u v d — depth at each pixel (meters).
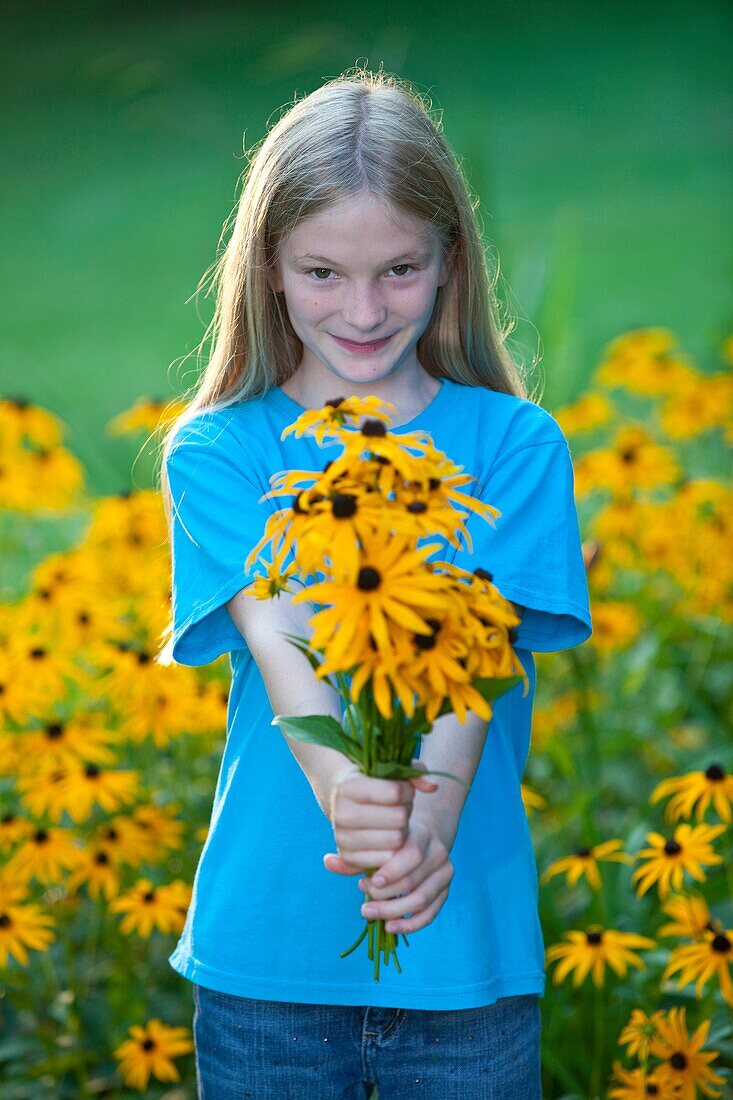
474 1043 1.71
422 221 1.65
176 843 2.56
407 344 1.70
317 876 1.70
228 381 1.88
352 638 1.17
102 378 7.37
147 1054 2.32
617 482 3.43
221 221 9.79
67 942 2.47
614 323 7.50
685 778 2.35
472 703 1.19
